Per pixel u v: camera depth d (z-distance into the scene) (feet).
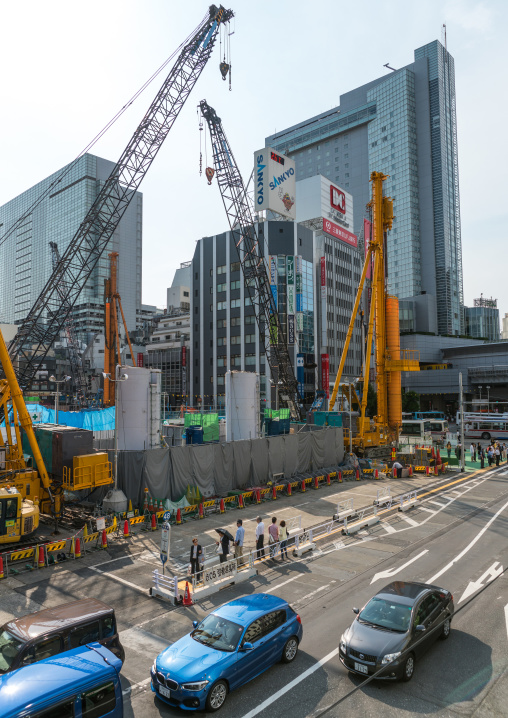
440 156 554.87
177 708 33.73
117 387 87.25
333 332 377.91
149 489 89.66
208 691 32.89
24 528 68.39
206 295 361.92
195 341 368.07
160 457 91.81
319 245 375.25
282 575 59.72
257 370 325.01
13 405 88.33
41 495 83.35
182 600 51.75
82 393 354.74
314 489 115.44
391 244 575.79
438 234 550.36
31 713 26.16
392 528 80.94
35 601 52.54
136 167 186.70
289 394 239.50
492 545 70.85
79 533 71.10
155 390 112.57
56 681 28.35
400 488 117.08
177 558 66.74
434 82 565.12
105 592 55.01
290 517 88.28
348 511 86.58
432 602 41.70
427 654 40.09
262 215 383.24
